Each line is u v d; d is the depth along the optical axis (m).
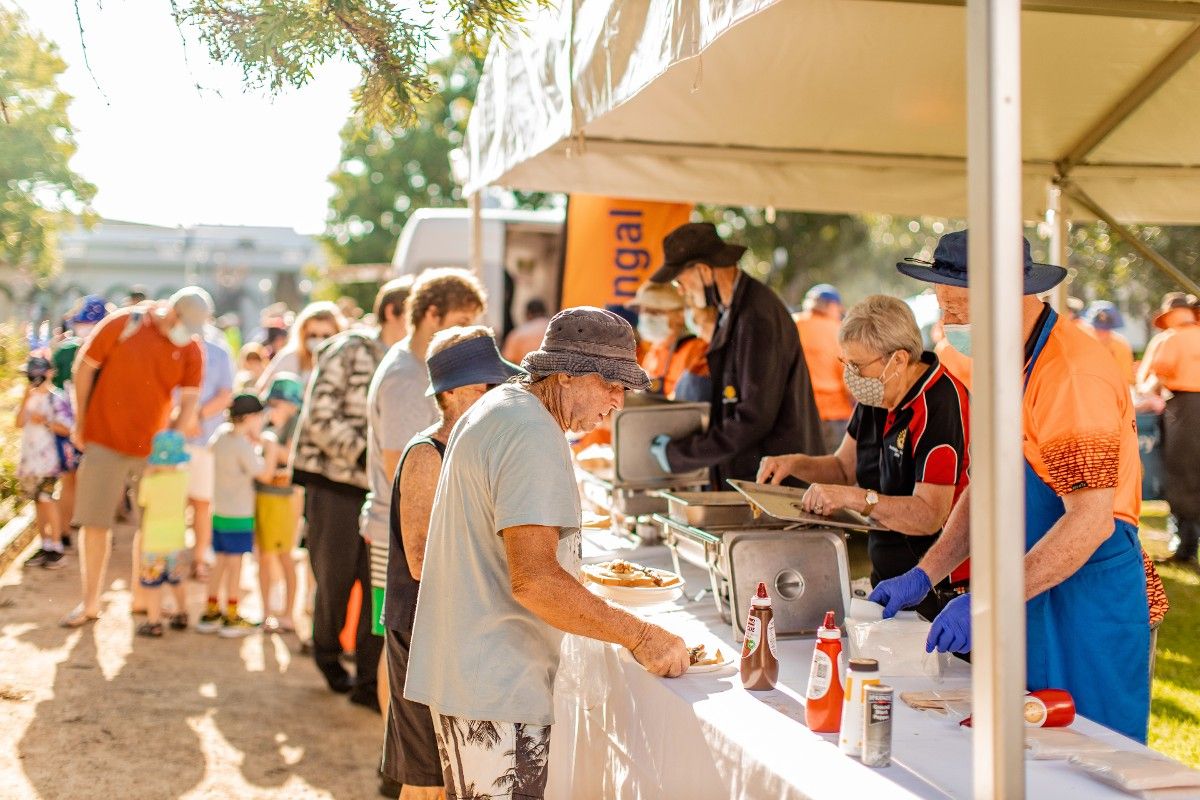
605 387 2.38
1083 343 2.51
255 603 7.14
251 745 4.62
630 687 2.76
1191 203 4.53
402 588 3.05
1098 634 2.56
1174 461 7.34
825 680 2.24
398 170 32.28
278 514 6.39
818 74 4.19
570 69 3.46
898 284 21.44
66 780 4.15
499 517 2.23
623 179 5.54
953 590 3.08
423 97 3.30
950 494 3.02
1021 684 1.73
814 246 21.08
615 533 4.43
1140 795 1.95
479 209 5.98
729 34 3.75
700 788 2.36
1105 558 2.56
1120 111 4.24
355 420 5.00
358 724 4.93
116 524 9.95
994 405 1.71
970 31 1.72
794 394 4.12
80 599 6.95
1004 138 1.68
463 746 2.30
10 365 11.62
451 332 3.11
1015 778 1.73
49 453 7.80
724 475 4.26
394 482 3.10
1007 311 1.70
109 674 5.48
